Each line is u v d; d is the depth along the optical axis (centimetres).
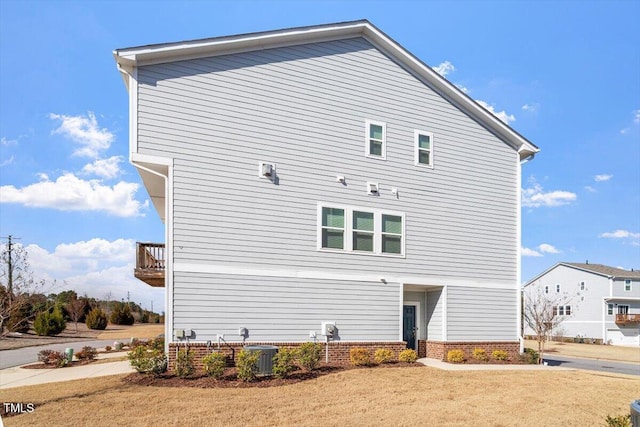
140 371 1178
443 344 1645
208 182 1311
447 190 1731
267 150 1406
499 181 1858
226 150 1346
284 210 1412
